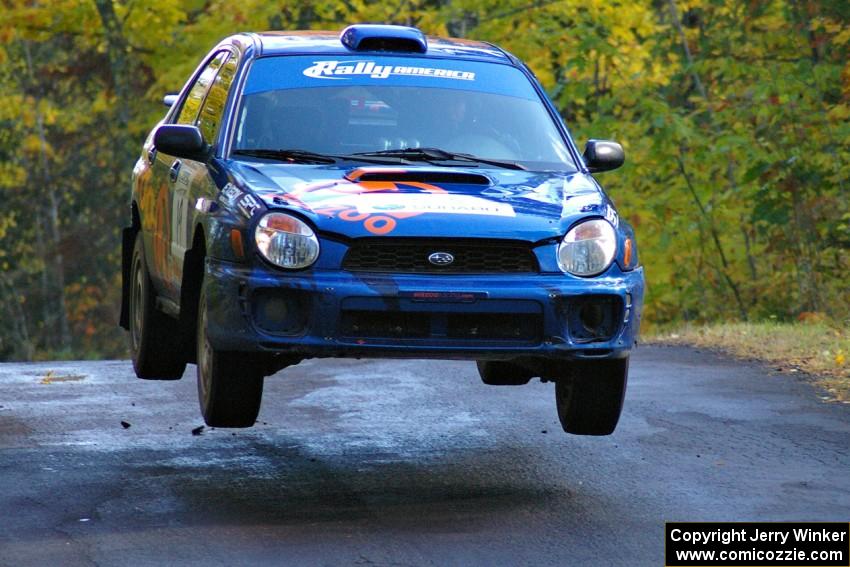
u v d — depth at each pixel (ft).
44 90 415.64
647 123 227.20
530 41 255.29
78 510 81.82
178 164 106.52
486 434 106.42
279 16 264.11
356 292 81.87
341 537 76.28
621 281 86.63
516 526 78.84
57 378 134.21
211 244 86.89
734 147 215.31
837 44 209.05
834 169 205.05
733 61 222.69
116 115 401.49
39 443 101.96
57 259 431.43
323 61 102.53
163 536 76.28
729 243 233.55
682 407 117.19
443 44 108.47
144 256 117.29
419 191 87.30
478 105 101.40
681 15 273.54
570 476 91.86
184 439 103.86
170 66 267.80
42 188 433.07
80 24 276.41
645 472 92.84
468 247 84.02
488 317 83.61
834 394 123.44
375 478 91.09
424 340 82.94
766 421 110.73
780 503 84.07
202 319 91.20
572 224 86.33
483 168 94.73
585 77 251.60
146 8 260.01
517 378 125.39
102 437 104.37
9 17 271.28
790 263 218.18
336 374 136.05
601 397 91.15
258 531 77.41
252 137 96.53
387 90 100.89
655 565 71.15
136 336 121.39
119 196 423.64
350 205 84.74
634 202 231.71
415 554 73.00
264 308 83.15
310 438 104.78
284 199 85.15
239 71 101.71
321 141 96.58
